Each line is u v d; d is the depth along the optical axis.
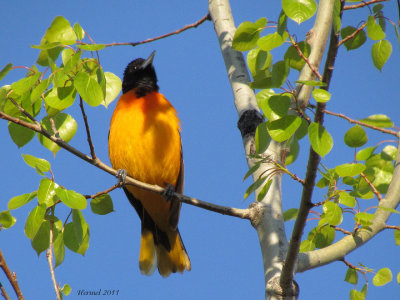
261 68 7.99
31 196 6.83
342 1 5.57
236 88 9.88
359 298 7.80
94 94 6.47
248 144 8.95
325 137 5.54
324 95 5.47
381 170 8.52
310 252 7.86
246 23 6.70
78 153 7.57
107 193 7.80
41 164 6.91
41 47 6.31
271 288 7.10
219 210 8.18
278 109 5.88
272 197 8.22
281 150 8.48
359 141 7.34
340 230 8.14
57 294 6.55
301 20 5.54
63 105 7.03
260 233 8.04
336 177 7.50
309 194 5.97
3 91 6.88
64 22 6.66
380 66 7.80
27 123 7.20
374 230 8.05
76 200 6.61
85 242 7.45
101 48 6.38
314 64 7.85
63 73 6.40
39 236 7.31
